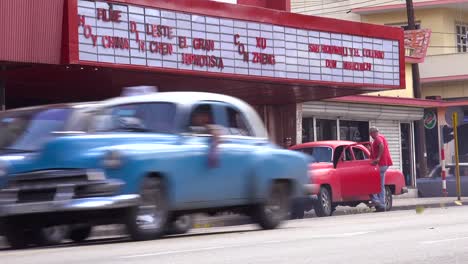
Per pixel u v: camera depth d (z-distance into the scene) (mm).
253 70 22125
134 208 12148
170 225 14492
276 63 22797
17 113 12492
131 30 19094
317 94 26281
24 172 11859
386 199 23125
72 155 11695
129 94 12984
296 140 27406
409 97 34750
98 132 11984
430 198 30094
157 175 12500
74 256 10188
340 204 21922
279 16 22938
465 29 48406
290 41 23281
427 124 41312
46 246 12992
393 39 26547
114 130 12180
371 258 9359
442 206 25094
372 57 25828
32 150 11961
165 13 19875
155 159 12375
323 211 20688
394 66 26562
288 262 9000
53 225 12516
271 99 26688
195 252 10242
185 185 12898
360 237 12055
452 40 47375
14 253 11328
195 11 20594
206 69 20875
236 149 13875
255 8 22234
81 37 18062
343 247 10578
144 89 13320
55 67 18375
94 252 10656
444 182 29703
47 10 17641
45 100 24766
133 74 19984
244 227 17297
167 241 12227
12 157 11969
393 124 32875
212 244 11406
